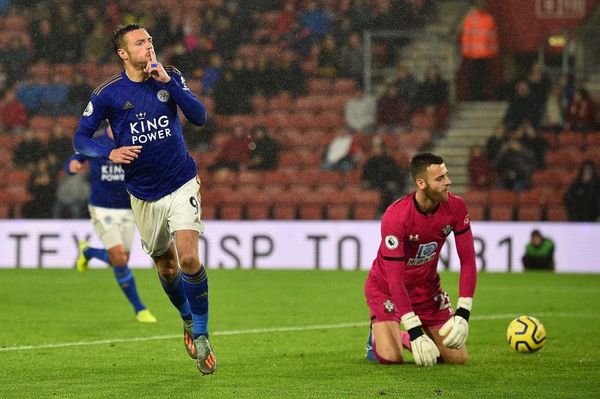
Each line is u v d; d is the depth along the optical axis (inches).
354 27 3127.5
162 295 1873.8
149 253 986.1
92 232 2522.1
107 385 923.4
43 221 2534.5
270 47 3176.7
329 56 3078.2
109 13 3189.0
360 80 3068.4
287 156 2893.7
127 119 929.5
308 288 2027.6
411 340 980.6
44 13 3211.1
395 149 2869.1
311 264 2498.8
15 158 2896.2
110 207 1480.1
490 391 885.2
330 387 908.6
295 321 1501.0
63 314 1573.6
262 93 3053.6
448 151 2874.0
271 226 2516.0
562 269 2417.6
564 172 2741.1
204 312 925.2
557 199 2659.9
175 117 947.3
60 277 2252.7
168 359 1096.8
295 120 3002.0
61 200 2655.0
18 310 1627.7
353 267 2486.5
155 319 1485.0
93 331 1359.5
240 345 1230.9
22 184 2881.4
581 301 1800.0
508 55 3105.3
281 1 3211.1
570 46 3065.9
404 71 2901.1
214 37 3186.5
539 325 1147.9
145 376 977.5
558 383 928.9
